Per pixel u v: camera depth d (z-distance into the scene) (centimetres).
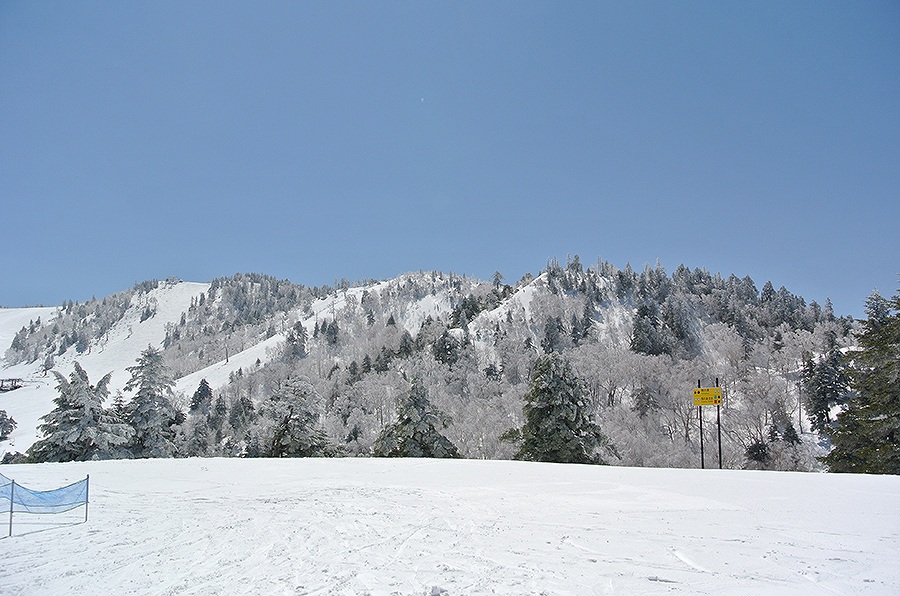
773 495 1277
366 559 784
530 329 15750
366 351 17600
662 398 8788
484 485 1518
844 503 1165
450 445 3422
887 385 2659
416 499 1312
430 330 15975
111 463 2167
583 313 16038
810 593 614
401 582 670
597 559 760
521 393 8556
